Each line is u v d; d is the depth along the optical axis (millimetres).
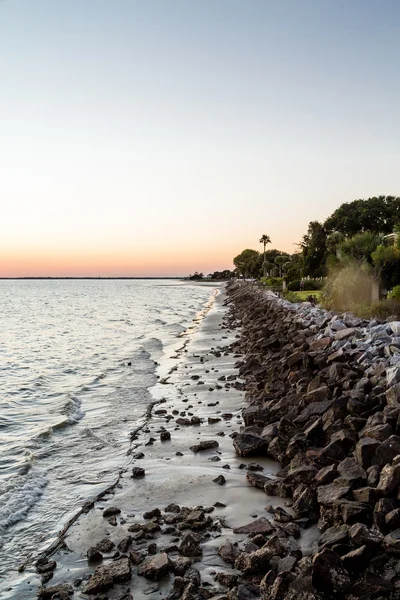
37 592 6207
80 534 7617
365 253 29703
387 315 21281
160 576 6211
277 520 7379
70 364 26672
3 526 7988
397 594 5023
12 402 17703
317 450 8914
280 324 27516
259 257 148500
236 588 5613
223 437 11961
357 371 12828
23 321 59438
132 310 77125
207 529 7336
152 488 9164
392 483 6543
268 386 15547
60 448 11961
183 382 19125
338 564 5383
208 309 68750
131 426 13617
